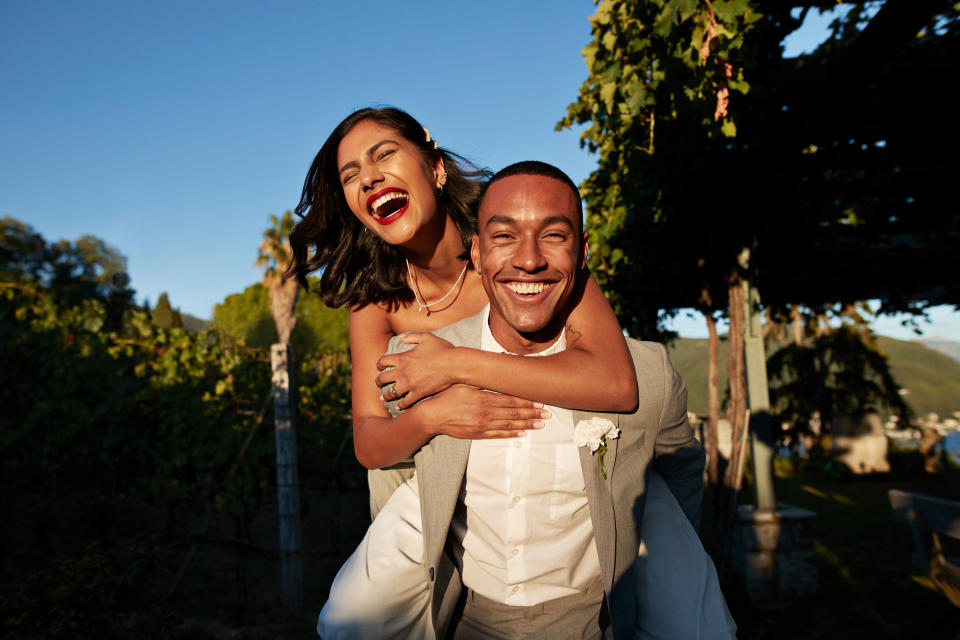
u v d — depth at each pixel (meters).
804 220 5.50
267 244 26.73
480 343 1.61
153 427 6.71
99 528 6.92
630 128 3.52
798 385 17.20
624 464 1.52
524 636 1.56
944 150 4.32
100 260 42.88
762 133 4.21
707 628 1.53
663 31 2.79
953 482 7.15
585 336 1.48
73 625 3.40
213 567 6.62
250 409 7.51
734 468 5.02
